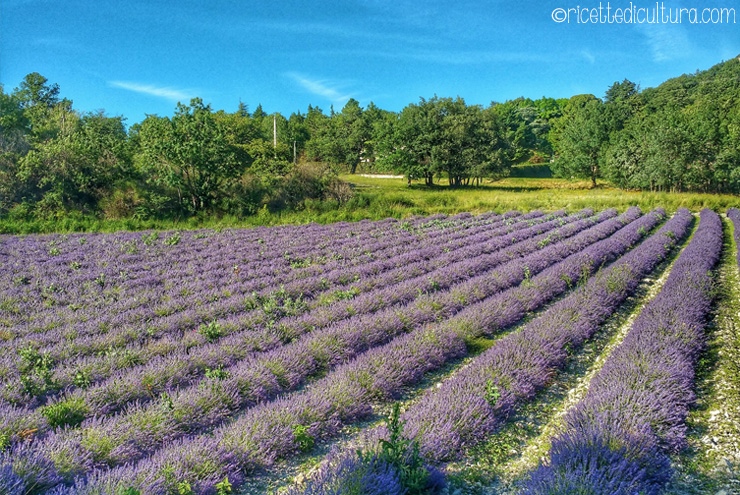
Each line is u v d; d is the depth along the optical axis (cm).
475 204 3556
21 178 2727
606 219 2800
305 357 780
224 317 1055
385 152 6288
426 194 4062
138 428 557
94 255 1766
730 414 599
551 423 614
